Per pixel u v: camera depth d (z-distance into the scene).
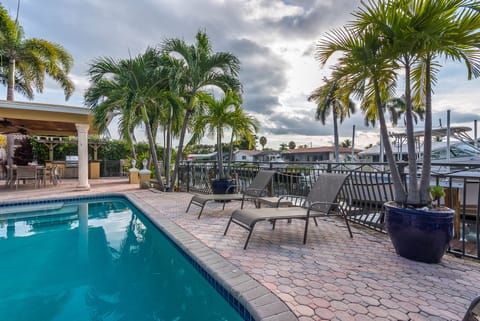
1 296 2.73
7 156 12.95
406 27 2.73
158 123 10.17
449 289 2.29
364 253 3.14
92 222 5.66
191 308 2.54
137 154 17.02
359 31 3.09
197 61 7.85
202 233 3.93
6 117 8.32
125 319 2.35
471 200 4.88
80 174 9.35
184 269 3.33
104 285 2.98
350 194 4.78
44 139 15.09
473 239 4.12
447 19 2.63
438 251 2.78
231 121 6.86
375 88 3.24
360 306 2.02
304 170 5.89
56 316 2.38
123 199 8.23
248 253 3.12
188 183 9.09
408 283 2.39
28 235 4.79
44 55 12.79
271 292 2.18
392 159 3.18
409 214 2.86
